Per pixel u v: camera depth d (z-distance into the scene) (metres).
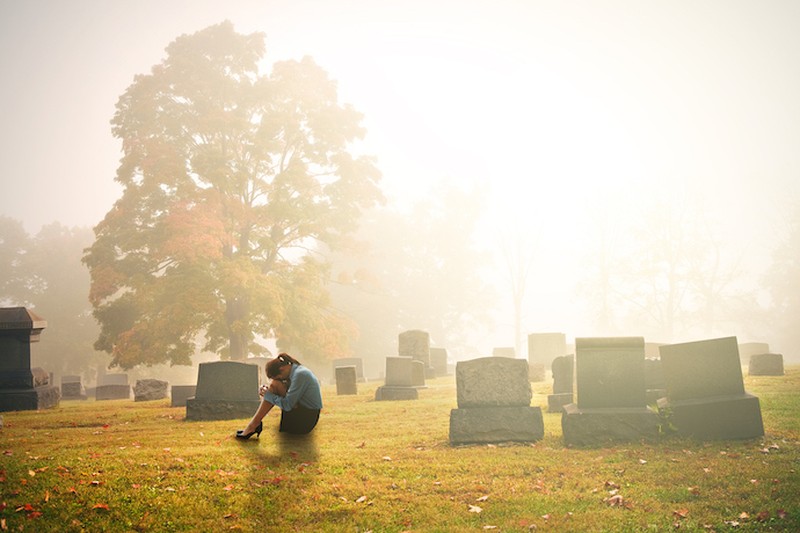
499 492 8.08
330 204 48.62
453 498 7.94
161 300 39.31
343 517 7.35
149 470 8.63
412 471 9.11
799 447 9.52
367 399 21.30
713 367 10.54
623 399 10.78
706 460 9.05
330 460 9.59
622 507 7.41
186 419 15.38
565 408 11.38
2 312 19.84
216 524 7.07
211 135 45.72
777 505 7.10
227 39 47.03
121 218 42.72
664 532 6.62
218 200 41.06
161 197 42.94
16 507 7.19
